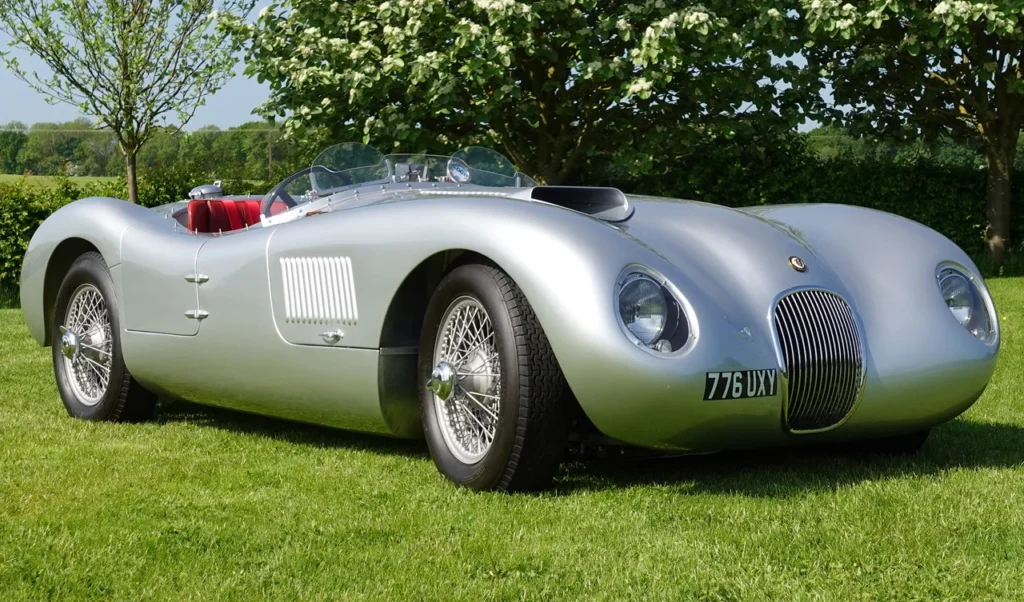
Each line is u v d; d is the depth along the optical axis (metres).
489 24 10.89
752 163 13.12
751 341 3.16
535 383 3.13
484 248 3.22
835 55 12.98
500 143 12.65
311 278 3.78
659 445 3.18
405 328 3.62
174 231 4.64
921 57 12.95
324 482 3.42
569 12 11.23
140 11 11.05
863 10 11.80
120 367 4.68
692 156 13.26
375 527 2.85
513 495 3.21
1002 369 5.72
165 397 4.79
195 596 2.33
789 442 3.36
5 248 11.36
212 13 11.12
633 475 3.52
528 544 2.68
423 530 2.82
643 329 3.05
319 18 11.66
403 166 4.61
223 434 4.39
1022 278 12.07
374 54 11.21
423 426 3.60
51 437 4.28
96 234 4.78
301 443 4.18
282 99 11.75
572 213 3.31
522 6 10.52
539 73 12.09
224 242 4.23
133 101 10.98
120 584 2.40
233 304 4.09
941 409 3.57
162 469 3.62
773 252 3.46
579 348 3.02
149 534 2.78
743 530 2.79
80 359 4.92
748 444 3.29
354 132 11.52
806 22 11.85
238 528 2.85
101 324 4.86
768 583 2.36
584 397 3.07
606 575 2.43
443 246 3.34
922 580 2.37
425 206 3.52
